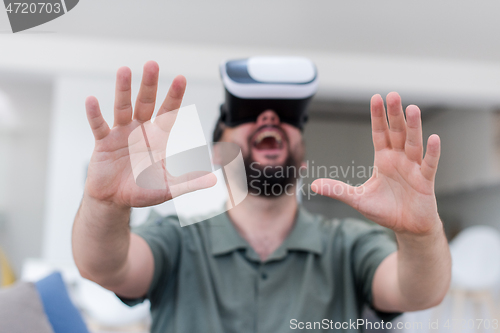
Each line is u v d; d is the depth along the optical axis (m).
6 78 3.02
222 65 0.99
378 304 0.85
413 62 3.16
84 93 2.89
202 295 0.87
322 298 0.87
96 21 2.67
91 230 0.57
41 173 3.51
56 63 2.88
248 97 0.94
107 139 0.53
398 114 0.54
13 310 0.97
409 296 0.66
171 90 0.53
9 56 2.85
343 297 0.89
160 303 0.88
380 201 0.55
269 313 0.85
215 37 2.89
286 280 0.89
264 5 2.45
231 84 0.93
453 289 2.48
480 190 3.47
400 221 0.55
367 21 2.61
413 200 0.54
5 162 3.48
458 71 3.17
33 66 2.86
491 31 2.67
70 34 2.88
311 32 2.78
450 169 3.64
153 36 2.88
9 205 3.46
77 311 1.23
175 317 0.85
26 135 3.52
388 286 0.76
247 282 0.88
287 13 2.54
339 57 3.12
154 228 0.92
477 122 3.34
